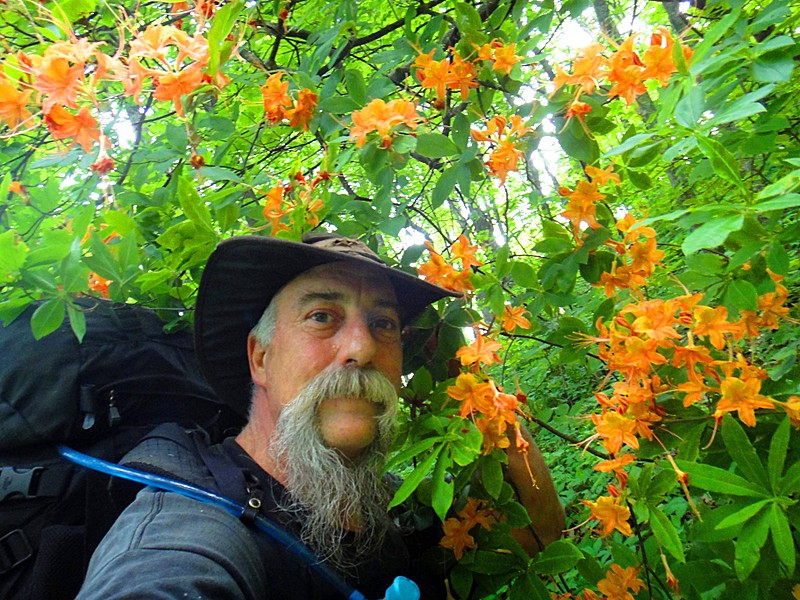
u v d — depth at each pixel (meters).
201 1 0.66
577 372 1.07
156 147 0.82
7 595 0.51
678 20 0.79
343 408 0.54
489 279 0.64
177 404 0.65
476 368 0.60
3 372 0.57
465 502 0.60
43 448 0.57
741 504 0.44
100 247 0.59
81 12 0.61
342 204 0.72
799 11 0.60
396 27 0.88
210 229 0.63
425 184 0.83
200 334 0.61
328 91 0.74
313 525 0.52
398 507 0.66
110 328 0.63
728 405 0.45
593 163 0.61
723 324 0.48
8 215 0.72
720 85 0.48
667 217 0.38
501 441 0.54
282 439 0.54
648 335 0.49
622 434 0.50
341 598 0.50
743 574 0.43
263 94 0.71
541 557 0.57
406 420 0.62
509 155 0.63
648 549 0.57
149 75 0.54
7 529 0.53
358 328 0.56
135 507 0.47
